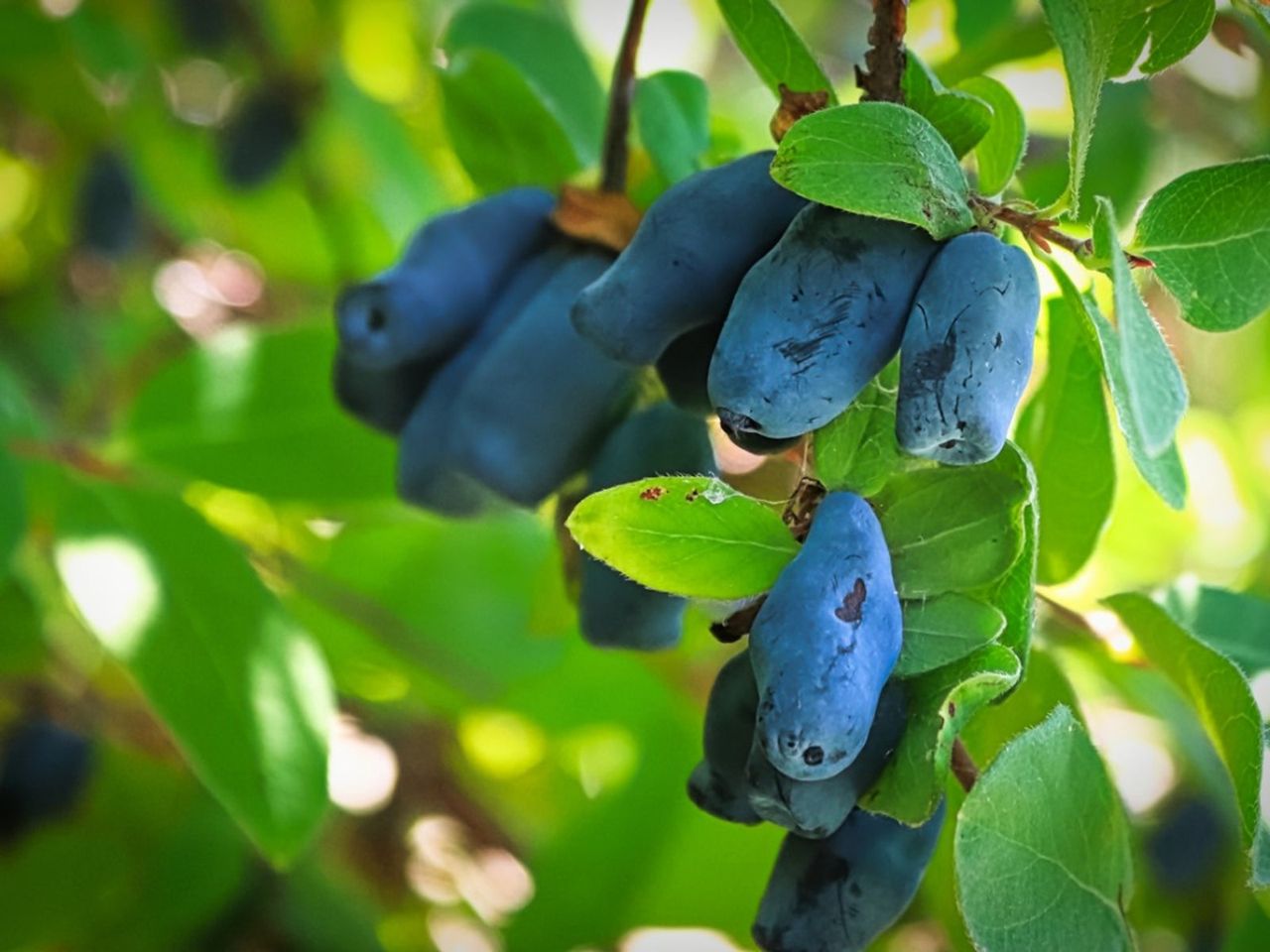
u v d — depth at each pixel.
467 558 0.43
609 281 0.23
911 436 0.21
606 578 0.24
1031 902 0.21
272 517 0.43
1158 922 0.34
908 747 0.21
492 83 0.28
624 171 0.26
